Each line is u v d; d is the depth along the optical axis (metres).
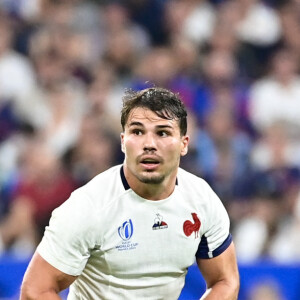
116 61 35.75
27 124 32.91
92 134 31.28
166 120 12.26
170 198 12.70
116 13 37.12
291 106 35.53
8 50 35.12
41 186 29.34
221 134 32.62
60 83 34.03
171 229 12.72
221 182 31.08
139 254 12.63
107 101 33.09
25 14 36.62
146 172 12.24
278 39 38.06
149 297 12.98
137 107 12.33
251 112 34.62
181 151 12.76
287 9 38.91
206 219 12.96
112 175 12.81
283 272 23.03
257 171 31.81
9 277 22.45
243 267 23.06
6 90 33.97
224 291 13.23
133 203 12.57
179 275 13.09
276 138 33.28
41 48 35.34
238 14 37.97
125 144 12.41
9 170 30.62
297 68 36.97
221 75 35.28
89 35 36.31
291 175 32.56
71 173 30.17
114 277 12.77
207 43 37.19
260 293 22.92
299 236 29.55
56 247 12.36
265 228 29.89
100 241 12.49
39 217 28.98
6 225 28.67
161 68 35.03
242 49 37.34
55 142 31.47
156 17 37.78
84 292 13.19
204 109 33.88
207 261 13.37
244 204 30.64
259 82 35.91
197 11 38.00
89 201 12.46
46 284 12.38
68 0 37.12
